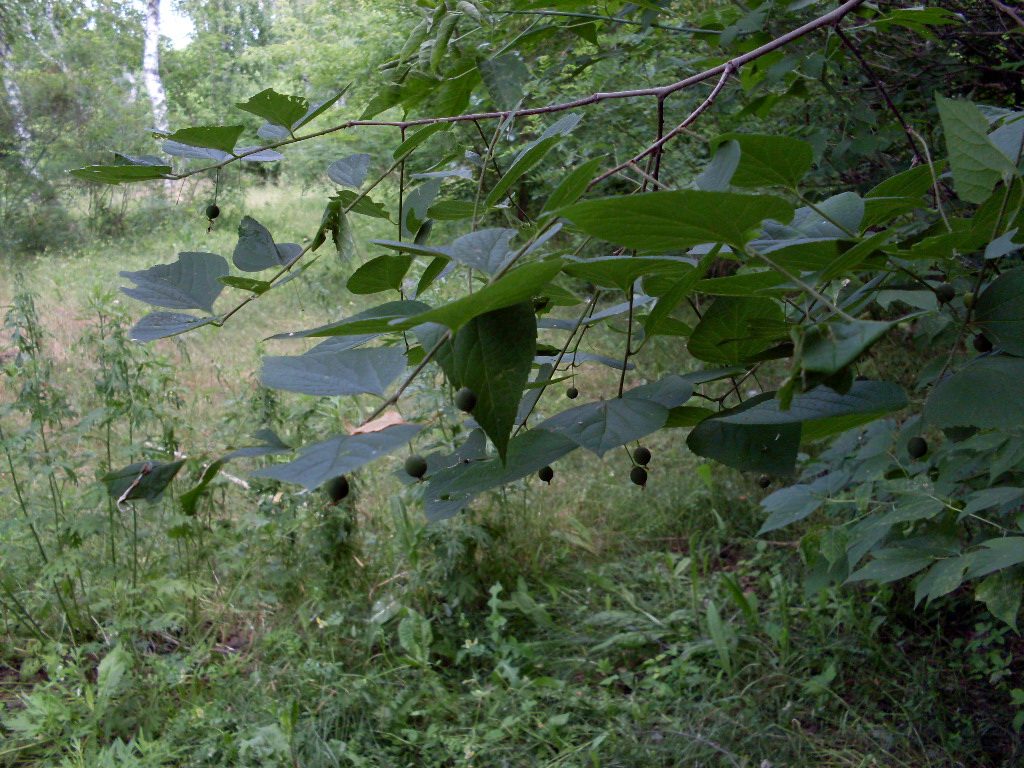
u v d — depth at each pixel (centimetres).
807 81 306
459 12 135
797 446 77
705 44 450
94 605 360
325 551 386
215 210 107
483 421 66
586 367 661
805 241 83
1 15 1661
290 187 1469
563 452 73
